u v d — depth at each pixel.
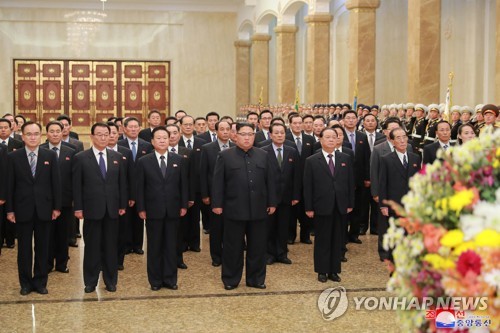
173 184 7.24
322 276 7.55
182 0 28.88
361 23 16.61
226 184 7.30
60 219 8.11
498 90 11.95
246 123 7.28
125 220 8.30
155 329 5.89
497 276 2.67
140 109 29.19
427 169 3.10
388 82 20.95
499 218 2.77
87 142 27.27
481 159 3.06
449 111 11.29
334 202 7.42
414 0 13.82
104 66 28.86
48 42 28.30
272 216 8.57
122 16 28.78
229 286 7.29
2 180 7.26
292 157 8.63
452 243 2.82
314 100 20.06
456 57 17.89
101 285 7.49
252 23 26.97
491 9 16.66
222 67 29.62
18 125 12.23
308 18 20.11
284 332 5.80
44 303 6.73
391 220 3.10
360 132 10.01
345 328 5.88
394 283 3.05
